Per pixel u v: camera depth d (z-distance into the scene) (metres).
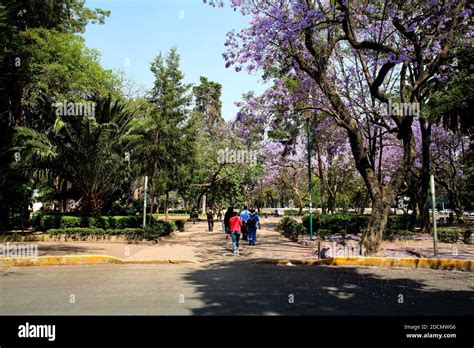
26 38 18.06
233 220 13.76
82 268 10.71
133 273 9.77
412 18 13.73
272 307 6.11
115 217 18.73
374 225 12.65
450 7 12.98
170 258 12.05
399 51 13.44
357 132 13.61
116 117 19.45
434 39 14.09
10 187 18.92
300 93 17.16
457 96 17.00
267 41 13.41
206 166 34.00
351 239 16.83
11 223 21.61
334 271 10.17
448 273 9.88
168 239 19.05
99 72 19.53
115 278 8.98
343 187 39.53
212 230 25.94
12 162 18.59
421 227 20.22
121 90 28.27
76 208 21.55
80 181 18.91
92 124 17.73
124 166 19.58
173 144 21.50
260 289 7.61
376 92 14.03
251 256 12.95
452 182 29.78
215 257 12.88
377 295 7.08
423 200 20.30
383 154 28.16
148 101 21.70
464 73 16.83
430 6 12.77
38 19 20.06
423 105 19.05
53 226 18.41
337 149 25.05
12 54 17.38
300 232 18.58
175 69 21.72
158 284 8.19
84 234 16.48
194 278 8.98
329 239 16.80
